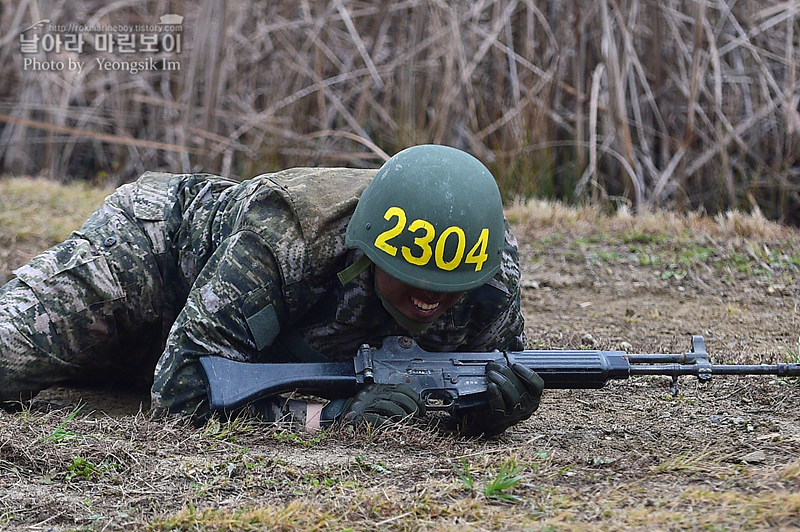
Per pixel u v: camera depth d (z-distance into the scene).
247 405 5.84
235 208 6.38
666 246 11.84
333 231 5.90
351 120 15.68
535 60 15.75
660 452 5.63
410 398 5.75
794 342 9.17
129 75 17.84
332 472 5.14
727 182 14.47
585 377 5.98
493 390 5.72
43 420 5.88
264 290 5.88
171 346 6.01
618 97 14.62
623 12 15.33
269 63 17.11
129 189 7.04
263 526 4.42
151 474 5.09
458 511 4.57
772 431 6.18
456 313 6.07
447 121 15.57
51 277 6.57
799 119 14.82
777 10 15.15
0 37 18.48
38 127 18.23
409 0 15.87
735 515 4.37
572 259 11.62
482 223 5.54
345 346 6.23
